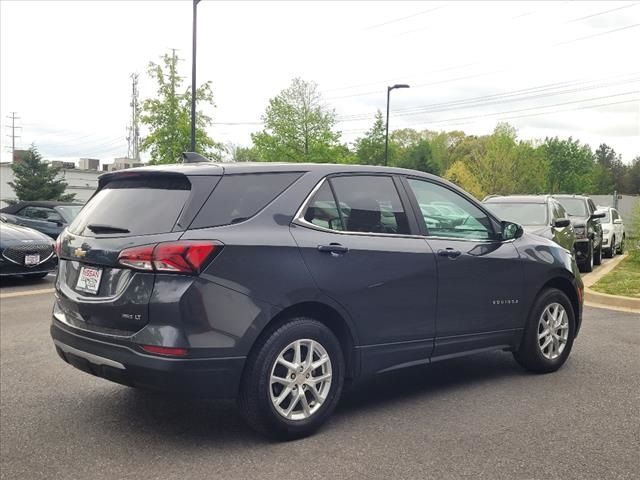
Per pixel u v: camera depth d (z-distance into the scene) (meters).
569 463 3.68
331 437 4.12
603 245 17.64
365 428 4.28
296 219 4.18
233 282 3.81
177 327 3.67
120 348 3.81
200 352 3.70
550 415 4.50
